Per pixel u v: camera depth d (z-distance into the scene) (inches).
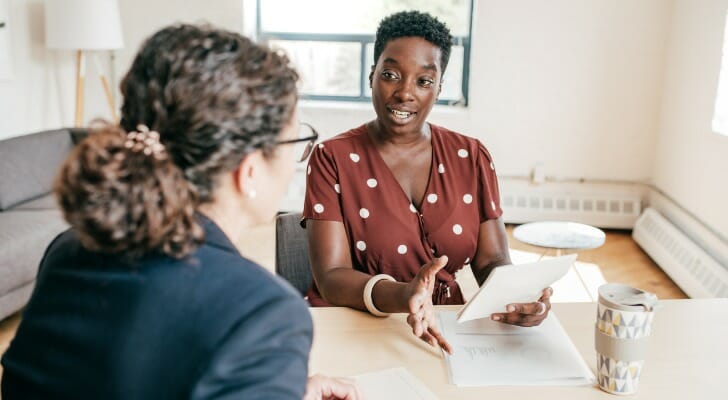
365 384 46.5
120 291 25.7
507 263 66.3
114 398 24.5
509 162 186.1
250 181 28.5
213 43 26.2
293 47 197.2
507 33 177.2
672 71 168.6
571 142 182.5
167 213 24.3
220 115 25.3
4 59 167.2
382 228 64.8
